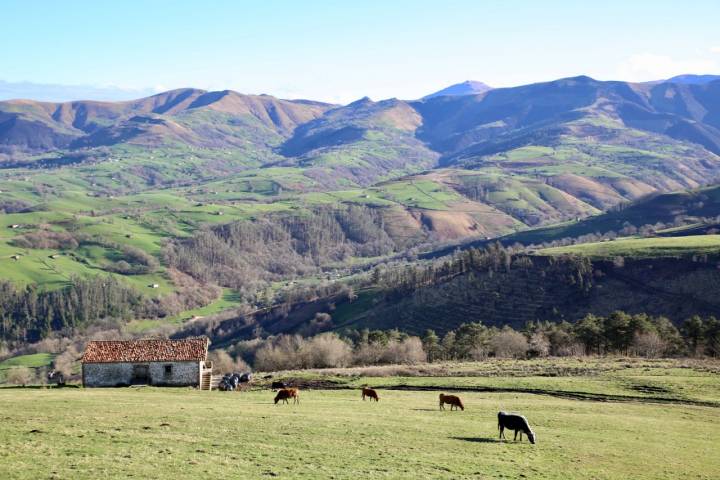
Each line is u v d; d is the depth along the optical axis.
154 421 43.28
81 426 40.16
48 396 59.12
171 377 81.25
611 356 114.62
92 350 82.00
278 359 137.12
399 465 34.16
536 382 75.94
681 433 49.44
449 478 32.12
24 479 27.50
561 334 138.88
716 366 88.94
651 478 35.50
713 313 175.75
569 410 58.47
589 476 34.81
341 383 81.75
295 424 44.50
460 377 83.56
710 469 38.44
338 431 42.62
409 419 50.00
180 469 30.45
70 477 28.17
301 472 31.33
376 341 143.88
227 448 35.75
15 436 36.12
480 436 44.19
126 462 31.19
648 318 142.50
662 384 72.75
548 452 40.09
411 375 88.19
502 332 140.25
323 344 136.62
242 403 57.66
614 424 51.62
